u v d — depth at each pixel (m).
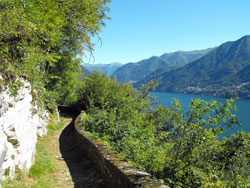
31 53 5.19
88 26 12.69
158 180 3.99
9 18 4.06
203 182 4.03
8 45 4.36
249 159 4.18
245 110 116.19
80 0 11.67
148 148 5.68
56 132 12.11
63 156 7.89
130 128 8.41
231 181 4.18
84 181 5.50
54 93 14.62
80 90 23.28
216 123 4.05
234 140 4.11
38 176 5.18
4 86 4.04
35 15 5.55
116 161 4.91
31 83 6.39
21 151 4.79
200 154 4.28
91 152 7.00
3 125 4.03
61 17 10.26
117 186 4.31
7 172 4.02
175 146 4.57
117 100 14.62
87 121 11.29
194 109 4.23
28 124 5.59
